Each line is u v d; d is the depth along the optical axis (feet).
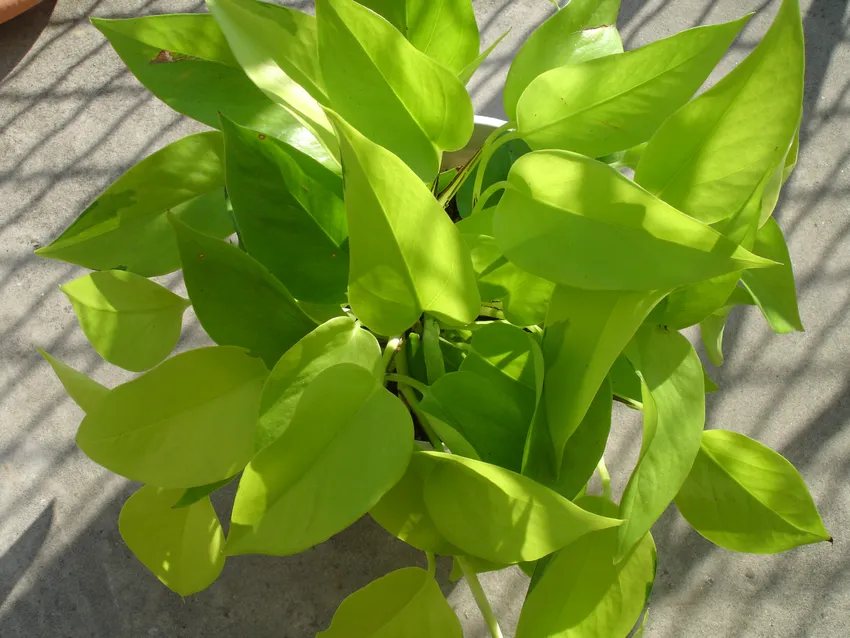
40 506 2.22
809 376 2.32
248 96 1.52
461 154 1.88
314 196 1.40
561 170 1.20
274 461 1.17
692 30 1.29
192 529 1.59
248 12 1.39
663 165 1.30
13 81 2.72
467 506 1.28
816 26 2.72
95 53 2.75
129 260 1.57
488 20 2.74
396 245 1.21
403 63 1.36
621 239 1.20
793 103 1.19
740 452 1.58
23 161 2.60
